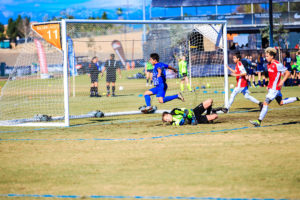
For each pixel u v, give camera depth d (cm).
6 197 1716
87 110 5166
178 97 3891
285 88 7800
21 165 2278
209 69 8912
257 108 4828
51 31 3950
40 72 7969
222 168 2073
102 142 2933
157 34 10581
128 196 1678
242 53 11519
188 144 2738
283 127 3341
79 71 10512
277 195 1631
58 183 1903
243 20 13638
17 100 6688
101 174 2036
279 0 13512
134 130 3450
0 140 3139
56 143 2956
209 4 13775
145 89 8531
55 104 5988
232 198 1611
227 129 3319
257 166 2089
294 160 2195
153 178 1931
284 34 13638
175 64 10269
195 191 1714
